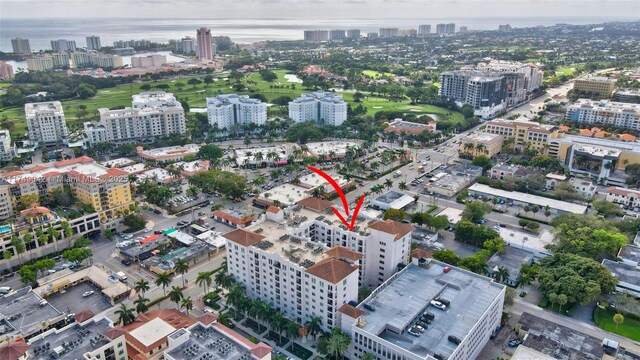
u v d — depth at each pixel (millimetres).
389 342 178500
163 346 183000
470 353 190500
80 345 171375
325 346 190750
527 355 174000
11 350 157500
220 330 181000
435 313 199750
